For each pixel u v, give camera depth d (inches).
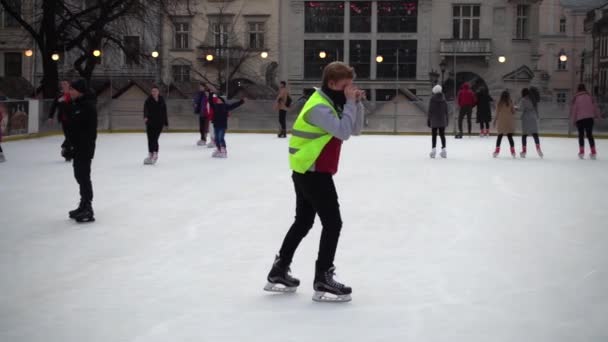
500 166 660.1
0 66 2015.3
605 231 348.2
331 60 2060.8
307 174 228.7
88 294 241.4
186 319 215.0
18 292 244.2
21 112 983.0
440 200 448.5
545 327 206.7
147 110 658.2
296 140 229.1
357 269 273.7
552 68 2524.6
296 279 243.3
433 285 251.1
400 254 298.7
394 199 451.8
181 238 330.6
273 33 2016.5
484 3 2022.6
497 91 2021.4
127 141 1000.9
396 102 1222.9
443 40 2021.4
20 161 685.3
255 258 291.6
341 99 228.2
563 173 601.6
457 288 247.3
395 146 921.5
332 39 2052.2
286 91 1090.1
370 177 569.0
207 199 448.5
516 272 268.8
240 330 205.2
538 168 642.8
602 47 2212.1
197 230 349.4
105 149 850.1
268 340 196.7
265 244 317.7
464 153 808.9
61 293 242.7
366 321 213.0
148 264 281.9
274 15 2012.8
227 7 2004.2
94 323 211.8
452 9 2028.8
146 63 1946.4
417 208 417.1
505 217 387.5
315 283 233.3
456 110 1206.3
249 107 1242.6
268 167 644.1
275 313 220.7
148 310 223.9
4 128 933.8
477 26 2037.4
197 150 840.9
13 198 449.7
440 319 214.4
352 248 310.2
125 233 342.0
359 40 2053.4
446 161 709.9
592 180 552.4
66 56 1910.7
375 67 2055.9
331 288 231.3
